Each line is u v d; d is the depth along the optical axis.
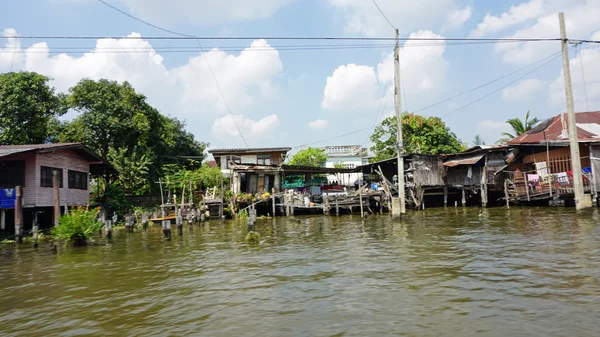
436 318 6.07
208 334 5.86
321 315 6.45
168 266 11.37
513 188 30.30
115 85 32.12
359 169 37.62
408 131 41.12
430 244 13.38
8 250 15.99
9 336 6.20
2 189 20.19
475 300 6.88
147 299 7.94
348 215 29.98
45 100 29.89
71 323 6.67
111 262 12.38
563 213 21.55
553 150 28.56
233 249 14.27
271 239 16.77
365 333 5.57
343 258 11.51
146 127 31.98
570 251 10.84
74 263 12.41
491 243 12.92
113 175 32.50
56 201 18.16
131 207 31.80
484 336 5.30
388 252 12.17
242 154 39.31
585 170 25.67
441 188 34.81
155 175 35.16
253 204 30.36
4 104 27.48
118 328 6.31
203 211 29.00
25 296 8.61
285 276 9.46
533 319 5.86
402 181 25.88
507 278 8.27
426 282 8.26
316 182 37.66
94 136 31.08
